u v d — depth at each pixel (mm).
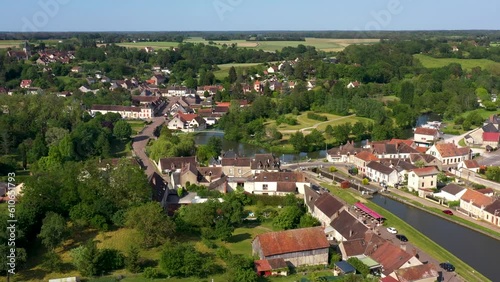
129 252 101688
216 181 158375
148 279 96188
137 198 124625
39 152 180375
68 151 183750
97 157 187000
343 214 121625
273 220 128125
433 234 126938
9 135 193625
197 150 199500
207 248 111812
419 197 155125
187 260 97875
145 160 197625
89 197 119938
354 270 99188
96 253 98812
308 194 143500
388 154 196000
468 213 140375
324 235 107062
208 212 121188
